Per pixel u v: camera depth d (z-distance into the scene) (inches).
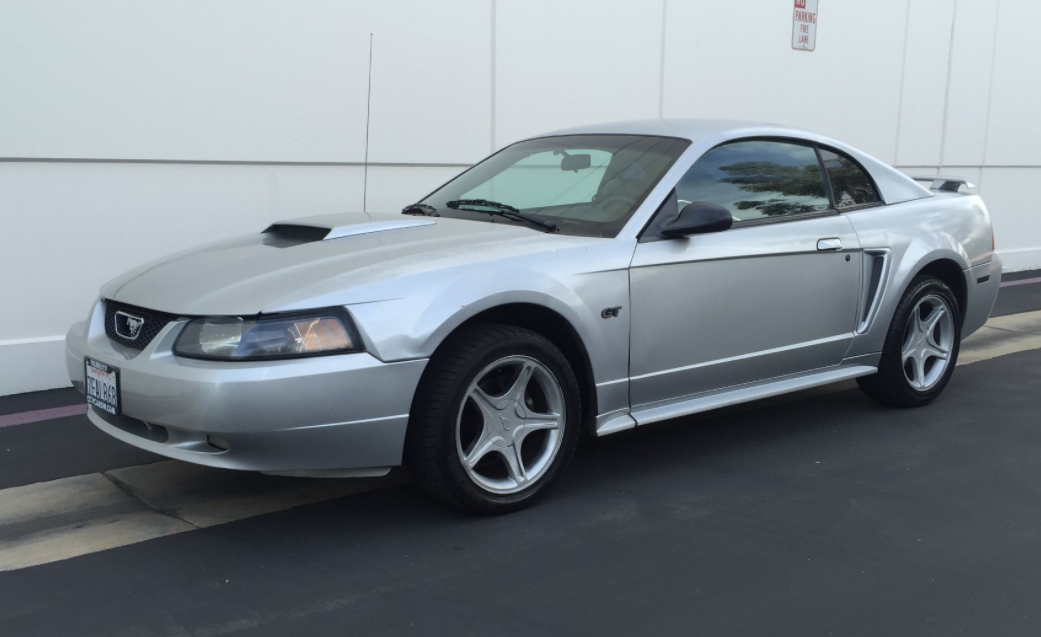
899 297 191.9
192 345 124.0
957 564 127.6
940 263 204.4
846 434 187.2
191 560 127.1
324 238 148.4
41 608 113.3
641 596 117.3
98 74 213.0
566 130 193.6
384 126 260.8
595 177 167.5
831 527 140.1
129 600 115.5
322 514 143.6
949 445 180.4
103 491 152.9
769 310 169.2
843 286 182.2
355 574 122.9
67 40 208.1
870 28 383.2
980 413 202.8
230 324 122.9
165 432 129.0
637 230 152.5
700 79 334.3
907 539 135.9
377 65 256.8
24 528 137.6
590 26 300.7
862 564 127.3
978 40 421.4
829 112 377.7
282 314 122.1
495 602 115.4
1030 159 450.0
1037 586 121.3
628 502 149.4
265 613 112.3
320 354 122.0
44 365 213.5
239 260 141.7
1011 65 434.9
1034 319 312.8
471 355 132.0
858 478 161.8
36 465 164.4
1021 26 435.5
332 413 122.5
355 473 129.8
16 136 204.1
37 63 205.0
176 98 224.5
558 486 156.6
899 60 396.2
